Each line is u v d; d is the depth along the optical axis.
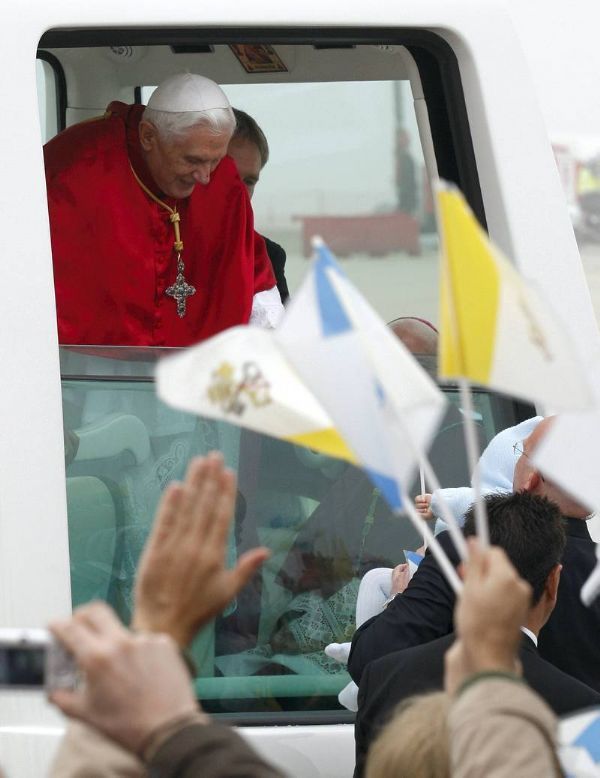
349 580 11.08
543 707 6.14
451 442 11.59
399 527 11.25
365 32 11.40
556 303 11.38
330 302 6.23
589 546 11.56
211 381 6.38
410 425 6.21
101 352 10.62
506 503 10.52
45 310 9.87
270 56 14.23
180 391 6.32
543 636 11.36
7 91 10.09
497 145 11.47
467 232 5.99
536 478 11.45
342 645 10.93
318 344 6.20
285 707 10.81
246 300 13.73
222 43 11.07
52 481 9.70
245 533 10.86
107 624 5.44
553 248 11.45
